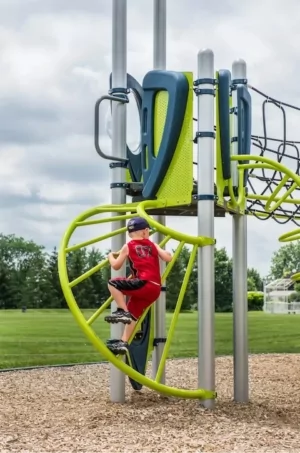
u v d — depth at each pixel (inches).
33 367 645.3
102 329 1402.6
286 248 4205.2
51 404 426.0
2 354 882.1
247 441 302.0
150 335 430.9
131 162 429.7
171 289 2159.2
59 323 1617.9
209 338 375.6
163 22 472.7
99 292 2394.2
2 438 314.3
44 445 300.0
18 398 456.1
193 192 403.5
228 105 388.8
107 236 386.3
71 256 2374.5
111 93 420.2
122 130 416.5
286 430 327.0
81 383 535.8
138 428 328.2
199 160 378.9
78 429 332.8
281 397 457.7
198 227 378.0
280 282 2940.5
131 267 340.8
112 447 293.4
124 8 422.0
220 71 387.2
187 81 380.5
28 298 2608.3
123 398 414.3
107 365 665.6
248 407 395.2
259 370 610.9
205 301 375.6
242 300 419.2
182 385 536.4
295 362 673.0
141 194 433.1
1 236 3341.5
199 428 327.0
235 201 402.6
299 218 494.9
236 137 418.0
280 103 464.4
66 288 345.4
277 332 1321.4
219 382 544.7
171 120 378.3
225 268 2632.9
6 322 1665.8
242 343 417.4
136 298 335.3
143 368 422.6
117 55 419.8
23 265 2659.9
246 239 424.8
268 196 433.7
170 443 298.4
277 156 464.8
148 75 393.7
